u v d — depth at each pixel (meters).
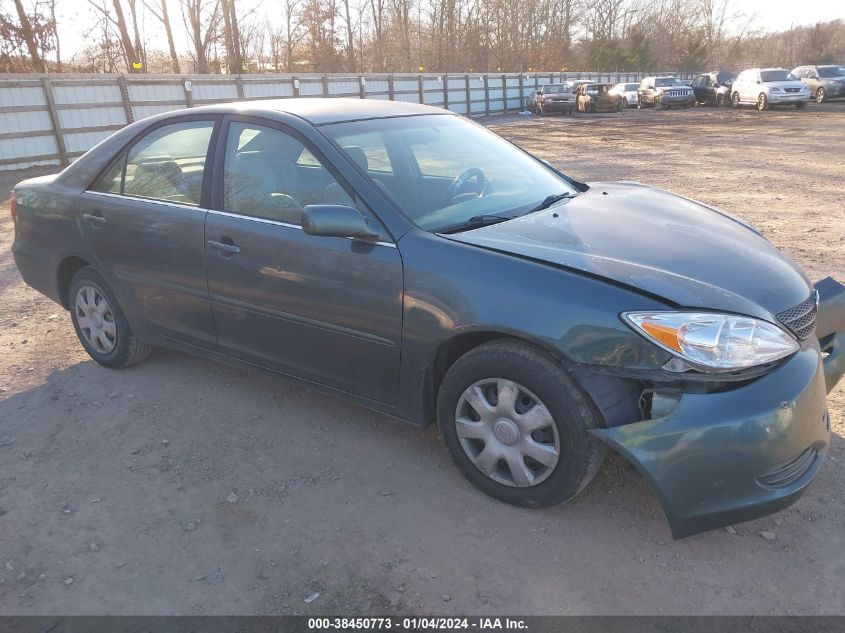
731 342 2.38
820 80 32.94
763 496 2.41
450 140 3.80
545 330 2.54
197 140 3.69
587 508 2.87
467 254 2.77
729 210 8.97
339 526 2.81
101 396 4.00
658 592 2.41
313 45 39.22
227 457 3.34
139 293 3.95
